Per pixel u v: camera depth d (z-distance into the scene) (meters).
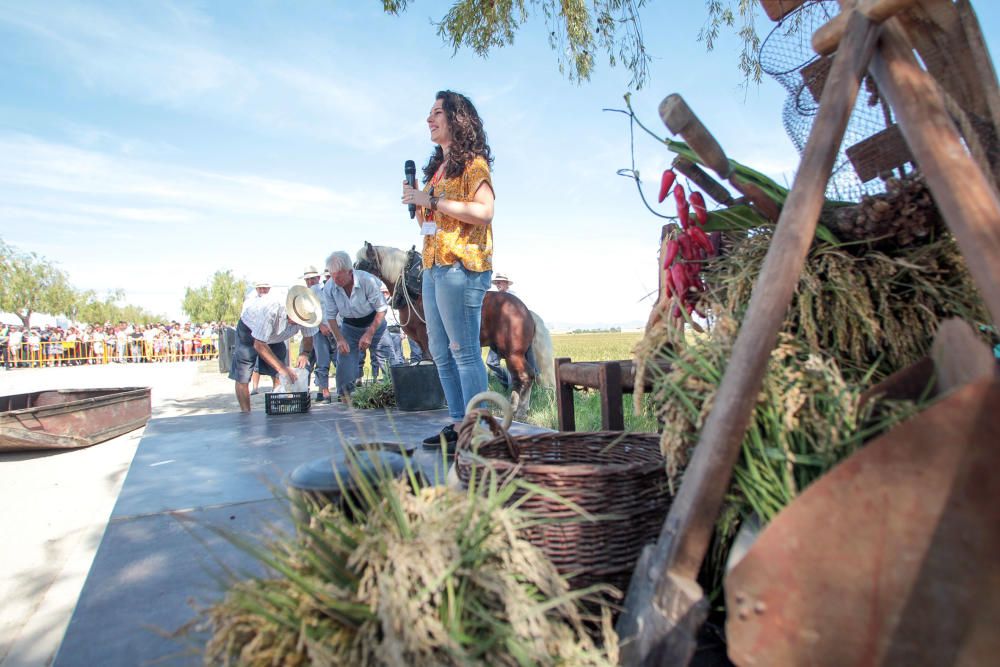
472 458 1.51
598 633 1.29
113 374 22.70
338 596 1.01
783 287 1.09
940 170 1.01
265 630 0.99
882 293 1.35
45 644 2.12
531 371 6.01
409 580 1.00
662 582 1.13
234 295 63.81
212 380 16.89
